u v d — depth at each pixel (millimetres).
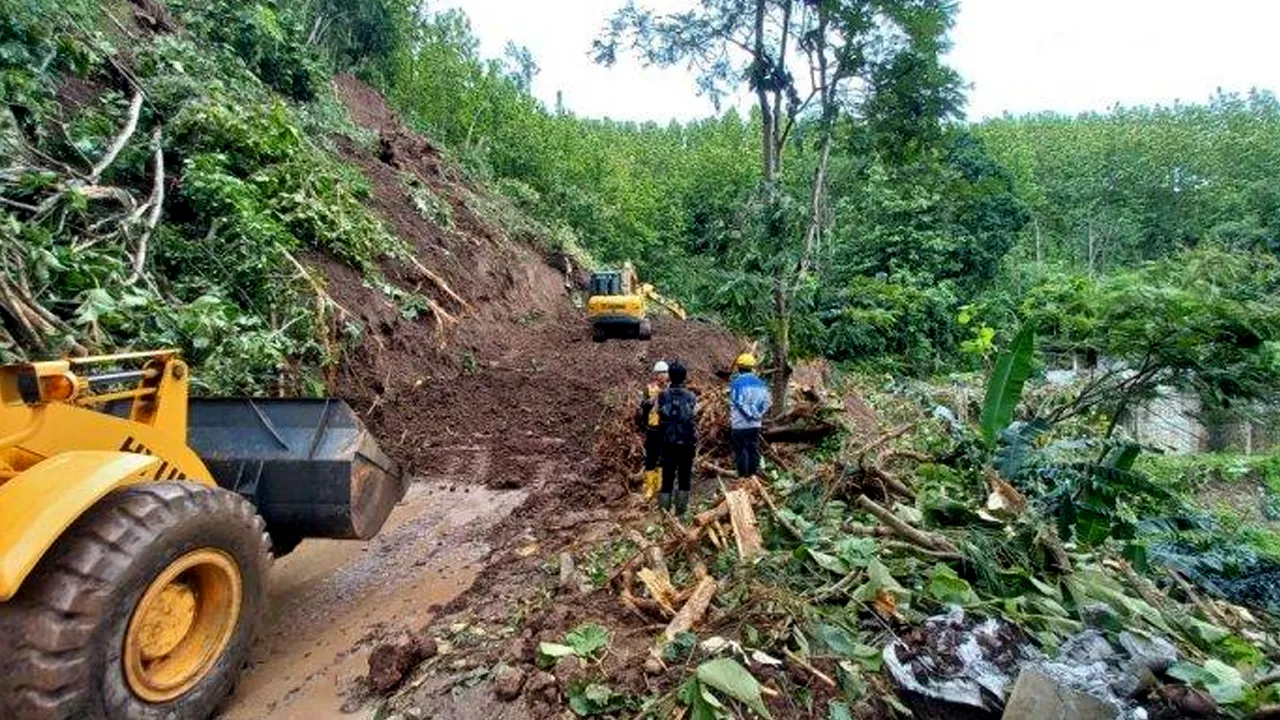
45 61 7906
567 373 10883
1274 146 53938
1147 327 6582
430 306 11000
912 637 3225
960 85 7973
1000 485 5301
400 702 3158
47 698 2295
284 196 9516
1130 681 2939
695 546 4453
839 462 5723
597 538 4992
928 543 4332
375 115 21062
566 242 24531
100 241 6898
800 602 3518
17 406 2689
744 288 7711
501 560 4809
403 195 14852
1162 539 7180
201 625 3016
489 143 29688
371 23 23984
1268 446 14492
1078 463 6234
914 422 9078
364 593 4473
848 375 16969
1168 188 52750
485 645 3520
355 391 8320
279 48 14797
